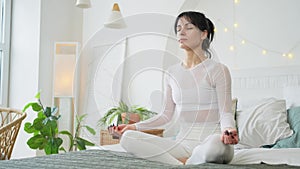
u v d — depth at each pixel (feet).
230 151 5.10
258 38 10.54
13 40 12.75
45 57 12.48
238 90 10.31
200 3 11.55
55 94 12.26
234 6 11.00
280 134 7.70
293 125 7.88
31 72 12.33
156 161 5.41
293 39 9.97
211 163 4.99
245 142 7.93
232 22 11.00
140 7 12.14
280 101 8.52
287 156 5.73
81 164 4.79
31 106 12.08
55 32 12.90
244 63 10.71
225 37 11.09
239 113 8.81
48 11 12.64
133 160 5.28
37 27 12.35
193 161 5.38
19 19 12.73
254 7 10.67
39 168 4.46
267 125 7.97
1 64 12.60
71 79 12.25
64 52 12.62
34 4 12.47
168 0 11.55
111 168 4.47
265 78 9.90
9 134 8.99
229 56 10.97
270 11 10.40
